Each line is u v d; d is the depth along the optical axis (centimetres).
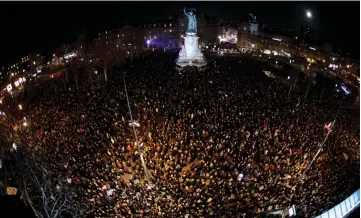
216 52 13600
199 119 6600
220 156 5297
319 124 6488
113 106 7388
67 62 12319
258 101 7562
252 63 11888
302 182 4572
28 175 4391
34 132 6206
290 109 7156
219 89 8319
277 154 5362
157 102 7456
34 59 12694
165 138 5897
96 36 14400
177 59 11231
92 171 4931
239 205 4225
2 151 5297
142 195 4328
